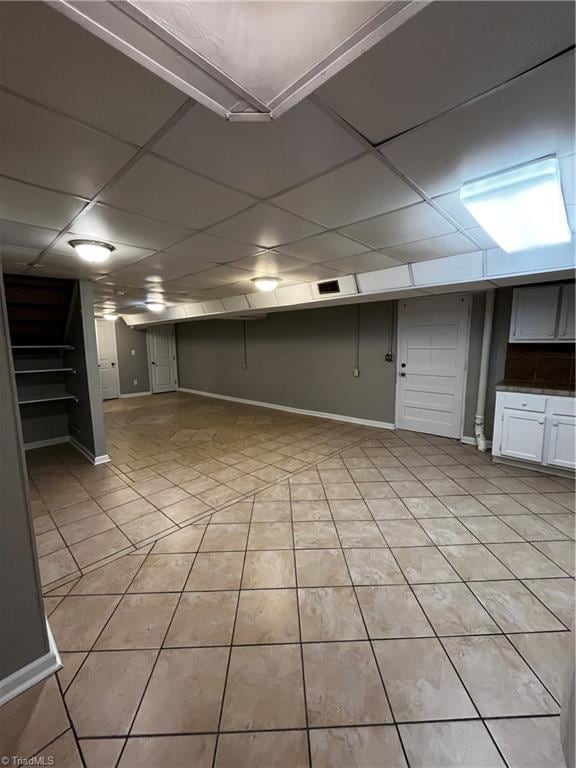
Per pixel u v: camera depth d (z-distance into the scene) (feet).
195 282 12.92
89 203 5.44
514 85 2.98
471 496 9.62
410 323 15.56
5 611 4.28
